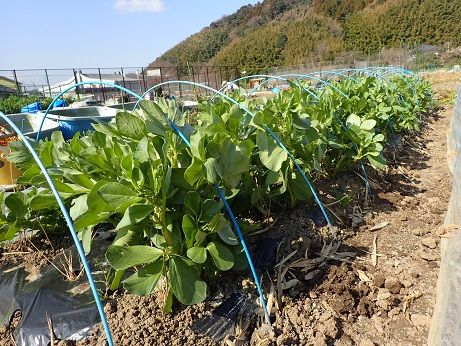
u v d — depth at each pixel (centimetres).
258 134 228
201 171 183
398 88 620
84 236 195
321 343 171
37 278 218
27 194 243
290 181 256
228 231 180
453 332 133
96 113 541
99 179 199
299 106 300
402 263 228
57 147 227
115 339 169
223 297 192
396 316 189
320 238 246
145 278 166
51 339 176
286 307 190
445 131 654
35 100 1427
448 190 346
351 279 210
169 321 178
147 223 185
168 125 191
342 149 320
